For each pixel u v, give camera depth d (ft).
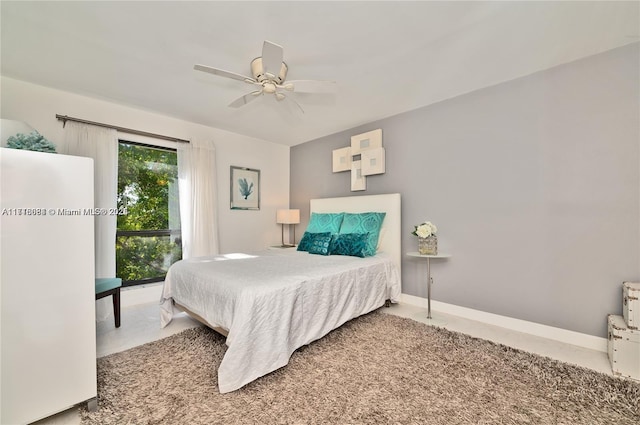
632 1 5.16
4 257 4.12
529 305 7.92
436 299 9.92
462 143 9.29
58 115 8.82
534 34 6.19
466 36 6.26
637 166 6.46
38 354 4.35
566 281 7.34
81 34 6.15
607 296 6.78
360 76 8.05
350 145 12.99
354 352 6.67
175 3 5.20
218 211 12.98
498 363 6.15
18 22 5.73
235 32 6.06
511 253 8.25
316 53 6.86
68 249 4.67
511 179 8.27
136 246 10.93
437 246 9.86
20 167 4.27
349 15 5.53
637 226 6.46
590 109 7.02
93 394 4.80
